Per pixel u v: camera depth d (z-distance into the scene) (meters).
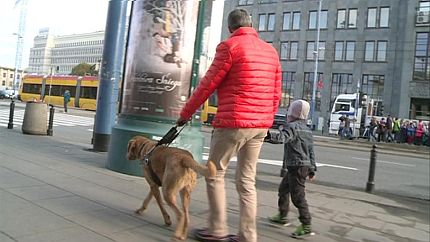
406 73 43.94
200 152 7.40
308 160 4.92
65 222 4.35
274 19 55.19
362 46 48.56
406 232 5.74
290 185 4.95
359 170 13.00
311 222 5.43
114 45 9.69
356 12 49.31
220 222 4.18
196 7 7.34
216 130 4.03
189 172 4.12
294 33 53.34
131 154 4.78
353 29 49.22
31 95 43.47
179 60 7.18
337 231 5.37
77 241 3.86
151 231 4.34
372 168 9.09
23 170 6.63
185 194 4.16
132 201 5.42
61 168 7.11
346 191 8.55
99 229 4.24
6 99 57.88
